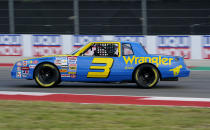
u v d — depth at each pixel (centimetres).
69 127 1455
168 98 2270
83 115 1689
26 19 4912
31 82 3067
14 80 3209
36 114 1705
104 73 2609
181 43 4431
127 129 1424
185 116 1681
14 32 4884
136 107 1905
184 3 4666
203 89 2692
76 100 2180
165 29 4691
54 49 4653
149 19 4700
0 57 4744
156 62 2627
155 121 1570
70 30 4869
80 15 4850
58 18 4881
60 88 2692
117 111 1792
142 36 4522
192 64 4419
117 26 4797
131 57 2636
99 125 1491
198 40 4391
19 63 2683
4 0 4912
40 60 2653
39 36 4675
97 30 4816
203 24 4622
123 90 2611
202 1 4647
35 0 4947
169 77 2645
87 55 2662
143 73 2661
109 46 2661
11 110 1802
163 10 4691
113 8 4822
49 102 2045
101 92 2509
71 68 2620
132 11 4772
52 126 1470
